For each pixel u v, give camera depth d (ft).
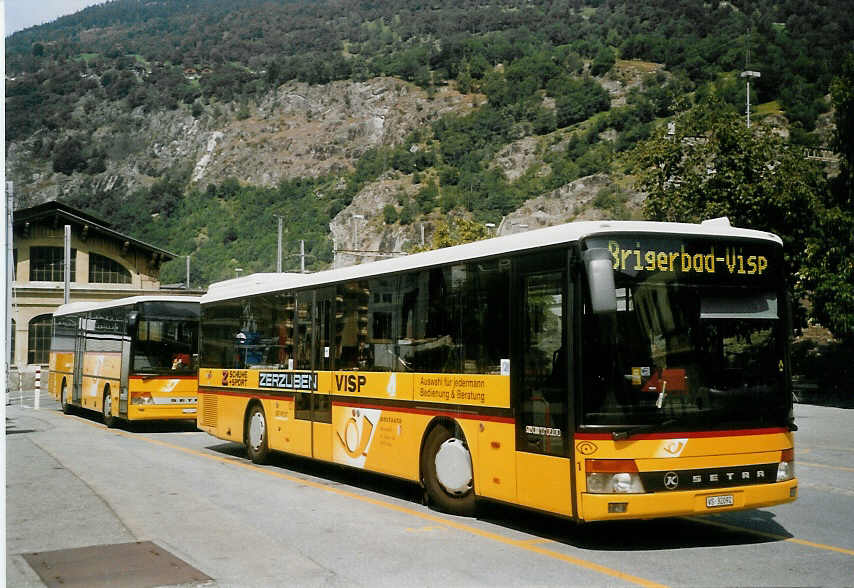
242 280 55.83
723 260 28.55
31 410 105.19
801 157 83.71
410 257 37.01
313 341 44.73
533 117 643.86
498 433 30.63
